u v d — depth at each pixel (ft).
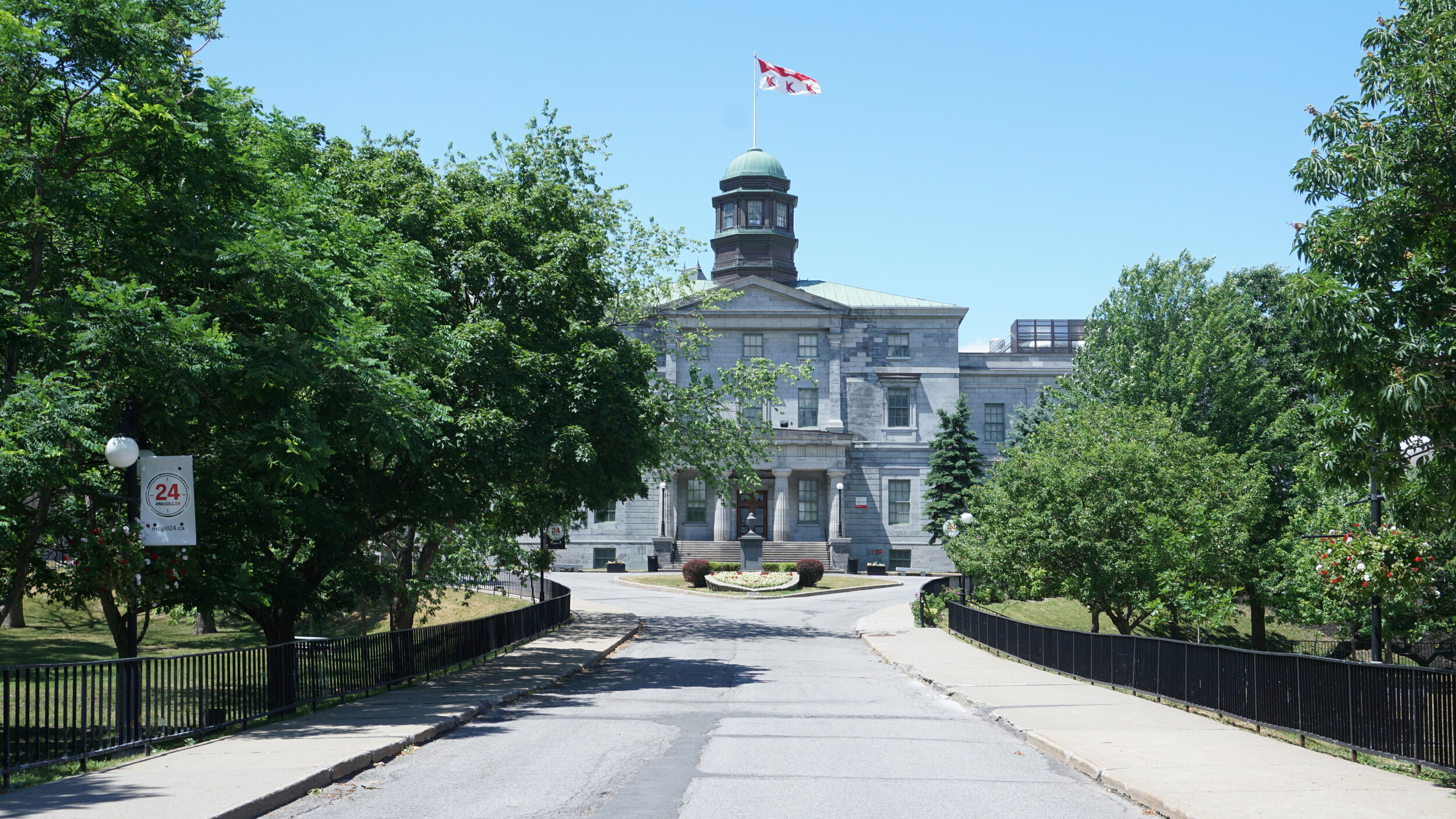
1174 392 137.90
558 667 81.71
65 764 38.09
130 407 47.52
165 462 47.42
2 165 45.98
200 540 58.18
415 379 69.62
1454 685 37.27
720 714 56.95
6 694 35.55
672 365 230.89
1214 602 97.66
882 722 53.83
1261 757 41.70
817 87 216.54
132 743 42.11
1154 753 42.52
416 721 50.37
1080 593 107.14
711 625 134.00
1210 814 31.32
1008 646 91.97
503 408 77.46
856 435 233.55
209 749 41.91
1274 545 110.83
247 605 63.77
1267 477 112.27
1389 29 44.14
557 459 79.92
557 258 84.74
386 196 84.38
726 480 150.51
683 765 40.73
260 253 50.78
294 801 34.04
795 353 234.79
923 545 232.32
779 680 76.18
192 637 132.46
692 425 143.74
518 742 47.01
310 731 47.29
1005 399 238.27
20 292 48.60
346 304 55.83
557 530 204.64
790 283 256.52
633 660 94.89
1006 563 113.70
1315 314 40.16
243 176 55.16
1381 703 41.06
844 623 135.95
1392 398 38.40
